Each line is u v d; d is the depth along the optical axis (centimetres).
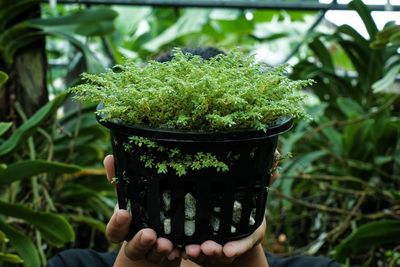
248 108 67
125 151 70
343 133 187
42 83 164
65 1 179
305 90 211
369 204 176
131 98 67
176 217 68
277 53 272
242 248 71
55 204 158
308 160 173
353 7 134
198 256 69
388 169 176
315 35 181
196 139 65
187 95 66
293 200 164
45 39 163
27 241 127
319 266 107
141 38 262
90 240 175
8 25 157
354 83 221
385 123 168
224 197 68
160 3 180
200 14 221
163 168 66
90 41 208
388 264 162
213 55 97
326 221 174
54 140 163
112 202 165
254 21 255
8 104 159
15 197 154
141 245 69
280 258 111
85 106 161
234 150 67
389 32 123
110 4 180
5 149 127
